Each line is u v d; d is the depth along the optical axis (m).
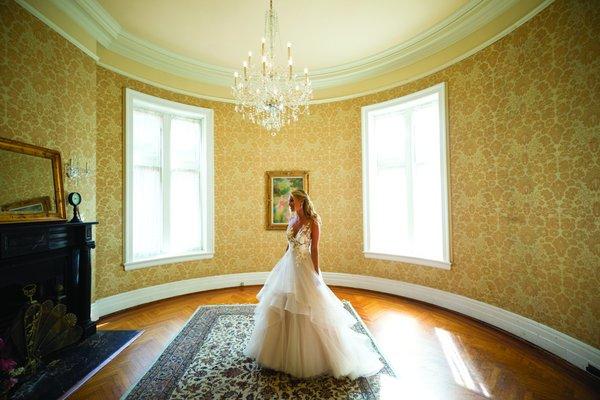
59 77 2.74
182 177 4.33
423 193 3.95
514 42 2.74
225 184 4.51
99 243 3.38
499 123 2.89
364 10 3.10
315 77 4.46
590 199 2.15
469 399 1.89
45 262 2.49
